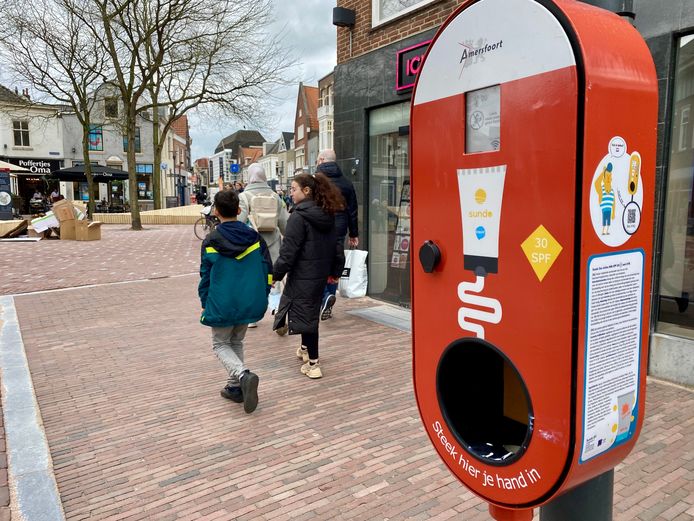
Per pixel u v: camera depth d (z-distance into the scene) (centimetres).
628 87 129
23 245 1504
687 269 424
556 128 127
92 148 3644
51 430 367
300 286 446
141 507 278
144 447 342
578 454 133
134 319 677
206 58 1880
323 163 619
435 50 160
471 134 151
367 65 722
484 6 143
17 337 589
